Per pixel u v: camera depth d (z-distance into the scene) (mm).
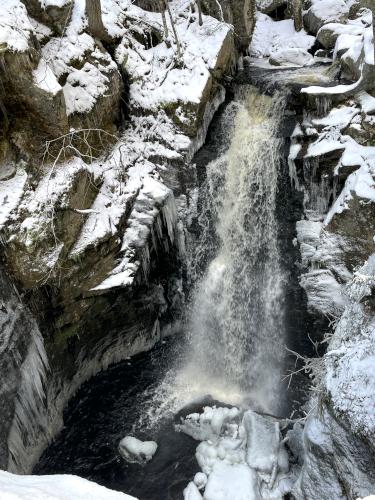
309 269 10070
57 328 8570
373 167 9094
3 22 7281
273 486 7406
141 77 10680
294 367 10406
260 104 11141
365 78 9523
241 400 10008
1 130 7695
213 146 10883
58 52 8945
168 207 9984
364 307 5805
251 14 12820
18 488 3039
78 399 9633
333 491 5422
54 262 7766
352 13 13453
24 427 7715
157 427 9156
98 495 3104
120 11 11094
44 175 7969
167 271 10586
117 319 9758
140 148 10398
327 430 5445
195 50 10898
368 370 5043
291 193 10273
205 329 11109
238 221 10758
